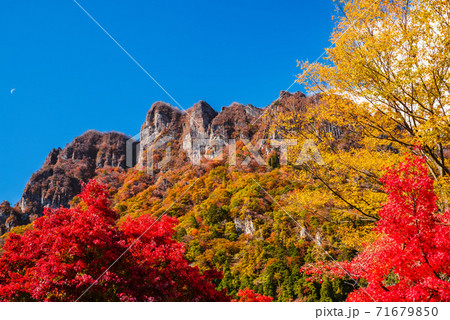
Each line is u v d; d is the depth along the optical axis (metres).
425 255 5.09
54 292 5.89
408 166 5.32
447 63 6.41
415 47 6.63
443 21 6.32
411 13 6.77
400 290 5.21
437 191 6.95
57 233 6.48
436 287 4.82
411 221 5.14
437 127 6.07
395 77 6.89
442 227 5.07
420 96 6.69
